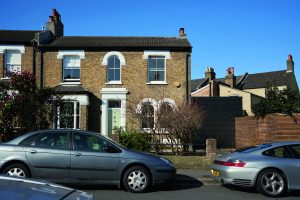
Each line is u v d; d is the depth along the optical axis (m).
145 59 20.78
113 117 20.52
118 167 9.33
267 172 9.23
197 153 16.38
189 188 10.23
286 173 9.23
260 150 9.57
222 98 21.05
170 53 20.84
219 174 9.65
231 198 8.91
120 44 21.03
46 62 20.69
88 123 20.12
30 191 3.44
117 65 20.95
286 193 9.59
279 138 14.73
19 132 13.27
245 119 17.61
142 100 19.91
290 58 41.78
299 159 9.38
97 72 20.69
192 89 41.00
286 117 14.82
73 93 19.62
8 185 3.58
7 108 13.15
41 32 20.91
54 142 9.45
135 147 15.27
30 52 20.59
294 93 16.27
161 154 15.89
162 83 20.59
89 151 9.37
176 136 16.34
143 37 23.33
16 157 9.14
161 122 16.50
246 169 9.23
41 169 9.18
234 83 38.78
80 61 20.75
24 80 13.56
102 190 9.66
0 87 13.55
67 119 15.58
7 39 20.62
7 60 20.56
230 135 20.78
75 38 22.56
